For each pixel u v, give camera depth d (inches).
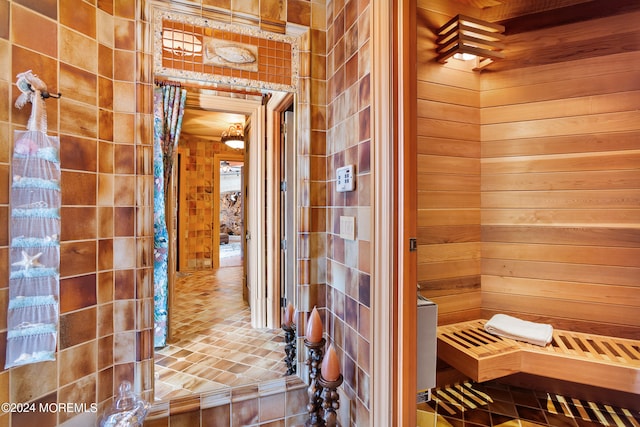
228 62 53.9
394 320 42.1
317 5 59.0
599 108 66.8
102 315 45.4
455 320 72.3
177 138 57.0
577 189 68.3
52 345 38.2
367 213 44.3
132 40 47.6
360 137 46.5
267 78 56.4
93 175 44.3
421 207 69.3
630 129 64.8
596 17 66.6
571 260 68.7
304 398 56.8
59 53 40.7
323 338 54.4
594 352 58.5
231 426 51.9
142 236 47.9
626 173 65.1
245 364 58.9
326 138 59.5
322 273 60.1
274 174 64.9
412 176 43.1
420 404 64.3
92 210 44.3
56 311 38.7
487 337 64.9
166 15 49.9
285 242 64.2
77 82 42.6
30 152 36.8
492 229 74.1
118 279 47.0
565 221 69.1
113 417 41.9
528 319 71.5
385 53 42.1
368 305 44.0
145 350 48.2
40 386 39.1
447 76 71.1
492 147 73.9
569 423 58.4
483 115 74.3
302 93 58.2
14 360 35.8
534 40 70.9
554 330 68.9
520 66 71.8
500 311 73.6
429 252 70.0
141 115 47.8
